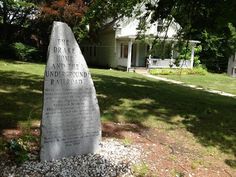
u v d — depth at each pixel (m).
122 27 16.56
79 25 13.81
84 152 3.08
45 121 2.82
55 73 2.88
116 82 8.29
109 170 2.77
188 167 3.08
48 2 14.35
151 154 3.22
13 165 2.67
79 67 3.04
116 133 3.74
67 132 2.96
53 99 2.86
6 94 5.04
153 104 5.39
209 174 3.02
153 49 8.22
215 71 19.94
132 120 4.34
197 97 7.08
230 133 4.21
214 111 5.36
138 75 12.73
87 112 3.09
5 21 15.88
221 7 5.62
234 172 3.15
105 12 8.25
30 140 3.16
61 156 2.94
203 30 6.56
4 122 3.64
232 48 17.80
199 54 19.78
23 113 4.05
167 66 15.95
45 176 2.56
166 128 4.16
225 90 10.14
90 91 3.11
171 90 8.01
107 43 17.66
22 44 14.70
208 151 3.55
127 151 3.21
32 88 5.70
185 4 6.38
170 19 7.19
